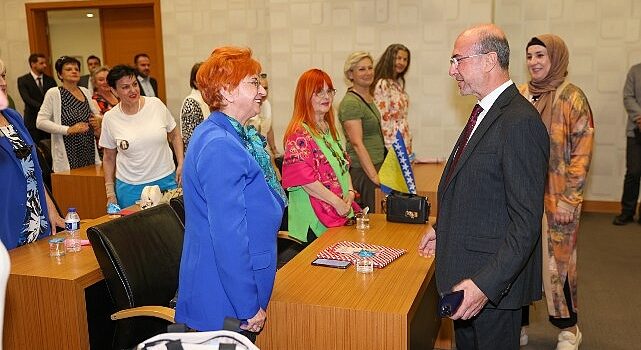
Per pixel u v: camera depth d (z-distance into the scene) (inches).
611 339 117.0
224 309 62.3
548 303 103.8
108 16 265.4
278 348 71.9
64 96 175.6
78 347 81.8
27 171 99.9
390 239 97.9
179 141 149.3
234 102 64.4
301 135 106.0
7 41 270.2
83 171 173.5
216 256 59.7
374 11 213.8
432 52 210.2
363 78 143.6
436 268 70.4
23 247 95.5
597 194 224.7
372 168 138.4
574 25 216.8
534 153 62.0
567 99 99.3
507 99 65.6
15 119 100.9
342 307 68.7
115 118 135.9
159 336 52.8
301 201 107.9
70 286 80.2
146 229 87.2
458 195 66.7
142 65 234.2
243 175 60.2
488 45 65.5
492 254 64.8
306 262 85.7
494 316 68.4
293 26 223.5
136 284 80.8
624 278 152.6
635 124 198.2
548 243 101.7
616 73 215.6
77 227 100.2
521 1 220.7
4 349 83.8
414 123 216.1
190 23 247.4
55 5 261.4
